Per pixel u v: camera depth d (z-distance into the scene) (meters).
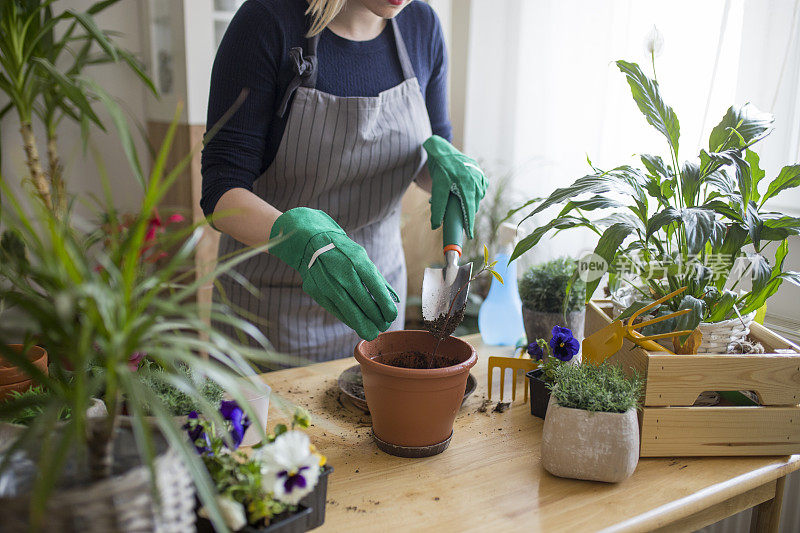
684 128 1.67
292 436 0.71
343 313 1.00
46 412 0.54
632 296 1.14
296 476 0.69
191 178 2.42
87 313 0.53
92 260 0.59
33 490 0.53
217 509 0.54
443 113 1.63
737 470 0.94
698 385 0.96
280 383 1.21
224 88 1.24
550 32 2.20
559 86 2.18
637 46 1.80
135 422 0.54
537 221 2.32
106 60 1.75
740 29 1.50
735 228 1.01
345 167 1.39
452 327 1.04
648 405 0.96
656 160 1.06
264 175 1.40
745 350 1.04
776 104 1.44
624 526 0.79
